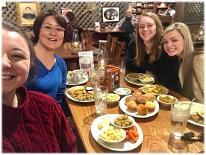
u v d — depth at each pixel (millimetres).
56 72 1864
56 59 1955
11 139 909
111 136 1221
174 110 1400
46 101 1096
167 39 2023
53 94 1832
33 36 1860
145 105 1548
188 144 1220
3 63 863
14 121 928
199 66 1838
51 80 1794
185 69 1956
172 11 5250
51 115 1101
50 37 1769
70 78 2133
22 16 4441
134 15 5363
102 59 2570
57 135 1159
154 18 2271
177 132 1314
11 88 906
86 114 1541
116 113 1565
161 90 1878
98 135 1270
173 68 2186
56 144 1078
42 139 1013
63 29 1857
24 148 938
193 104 1575
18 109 932
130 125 1336
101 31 4816
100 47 3031
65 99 1868
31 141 974
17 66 892
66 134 1216
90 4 5113
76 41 3521
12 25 926
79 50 3129
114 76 1898
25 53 918
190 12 4867
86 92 1825
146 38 2287
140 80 2072
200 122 1389
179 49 1973
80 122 1438
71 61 2904
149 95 1688
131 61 2555
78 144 1620
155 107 1596
